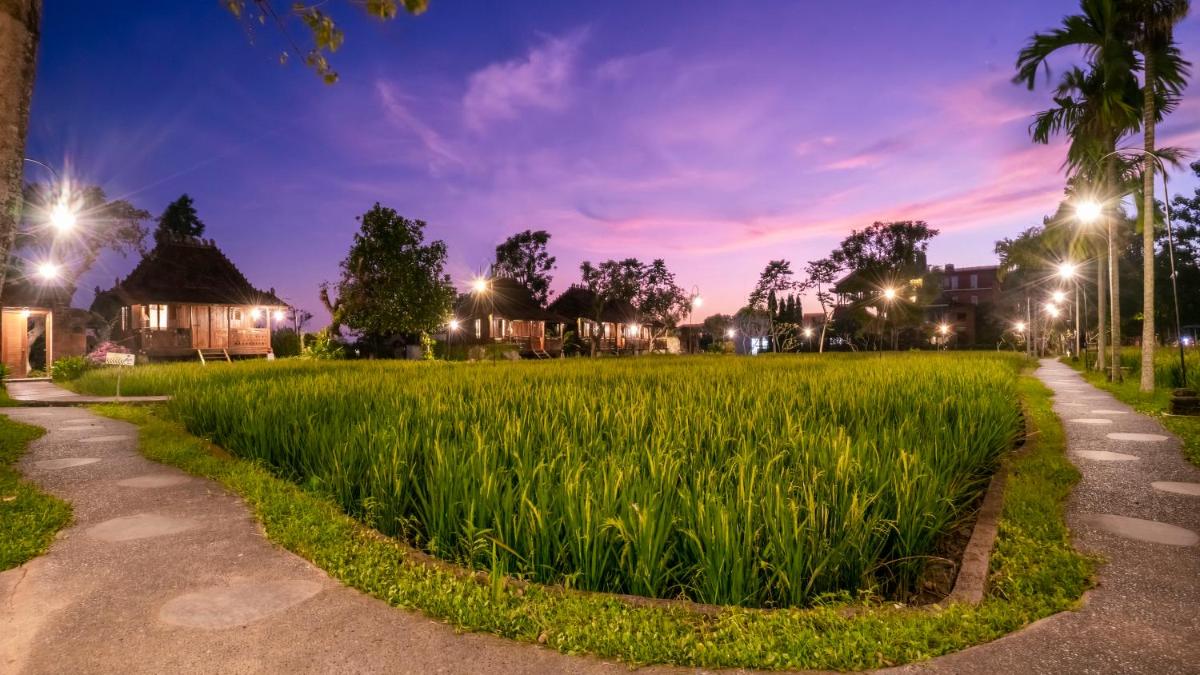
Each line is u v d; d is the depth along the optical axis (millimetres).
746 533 4012
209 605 3953
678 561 4383
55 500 6320
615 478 4633
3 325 28031
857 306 48281
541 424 7293
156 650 3377
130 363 26094
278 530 5316
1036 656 3277
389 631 3605
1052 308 56688
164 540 5242
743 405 9156
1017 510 5734
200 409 11000
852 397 9648
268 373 19203
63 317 30547
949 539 5500
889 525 4500
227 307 35344
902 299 48000
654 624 3531
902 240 78375
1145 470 7812
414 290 37438
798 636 3375
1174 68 17734
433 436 6891
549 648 3410
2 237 3426
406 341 45469
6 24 3408
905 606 3934
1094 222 25312
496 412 8188
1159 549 4922
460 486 5051
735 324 78625
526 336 55188
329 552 4758
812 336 74812
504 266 75938
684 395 10195
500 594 3865
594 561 4082
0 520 5551
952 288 90688
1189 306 56438
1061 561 4523
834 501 4520
